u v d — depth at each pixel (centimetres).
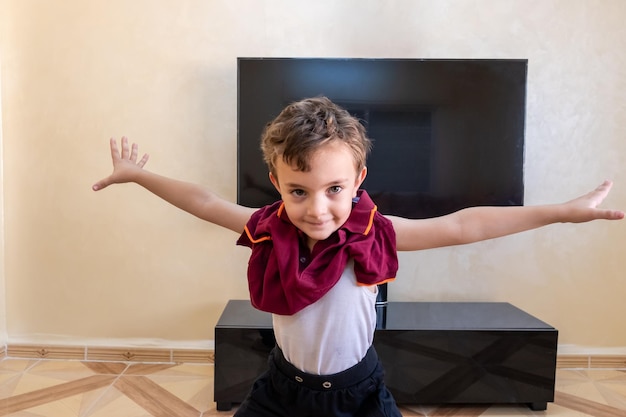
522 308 233
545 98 225
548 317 233
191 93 225
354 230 94
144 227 231
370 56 224
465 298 232
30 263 233
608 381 217
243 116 211
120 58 224
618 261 231
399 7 223
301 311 97
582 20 224
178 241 231
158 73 225
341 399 101
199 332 234
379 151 214
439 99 212
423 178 215
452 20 223
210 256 231
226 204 109
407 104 212
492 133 213
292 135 82
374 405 103
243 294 232
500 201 215
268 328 183
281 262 92
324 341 98
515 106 211
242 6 223
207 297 232
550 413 187
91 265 232
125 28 224
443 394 187
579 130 226
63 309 234
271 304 95
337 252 93
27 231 232
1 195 231
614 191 228
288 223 95
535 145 226
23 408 183
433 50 224
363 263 93
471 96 212
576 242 231
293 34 223
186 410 184
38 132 228
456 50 224
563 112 226
